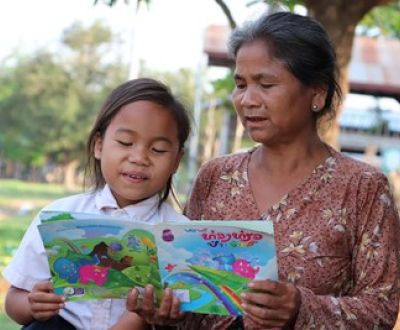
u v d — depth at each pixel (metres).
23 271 2.79
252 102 2.78
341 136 20.08
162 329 2.77
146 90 2.89
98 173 3.04
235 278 2.45
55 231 2.49
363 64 14.70
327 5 5.03
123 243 2.50
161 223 2.43
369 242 2.73
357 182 2.79
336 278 2.75
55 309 2.58
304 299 2.50
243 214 2.88
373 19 8.15
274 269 2.41
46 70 41.16
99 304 2.75
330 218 2.76
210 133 17.58
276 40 2.74
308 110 2.85
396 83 14.16
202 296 2.51
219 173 3.01
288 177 2.87
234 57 2.90
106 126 2.92
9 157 43.78
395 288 2.71
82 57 41.66
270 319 2.43
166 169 2.88
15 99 41.22
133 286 2.57
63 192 34.25
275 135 2.80
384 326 2.67
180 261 2.47
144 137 2.83
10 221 17.31
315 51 2.76
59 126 41.09
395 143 19.97
